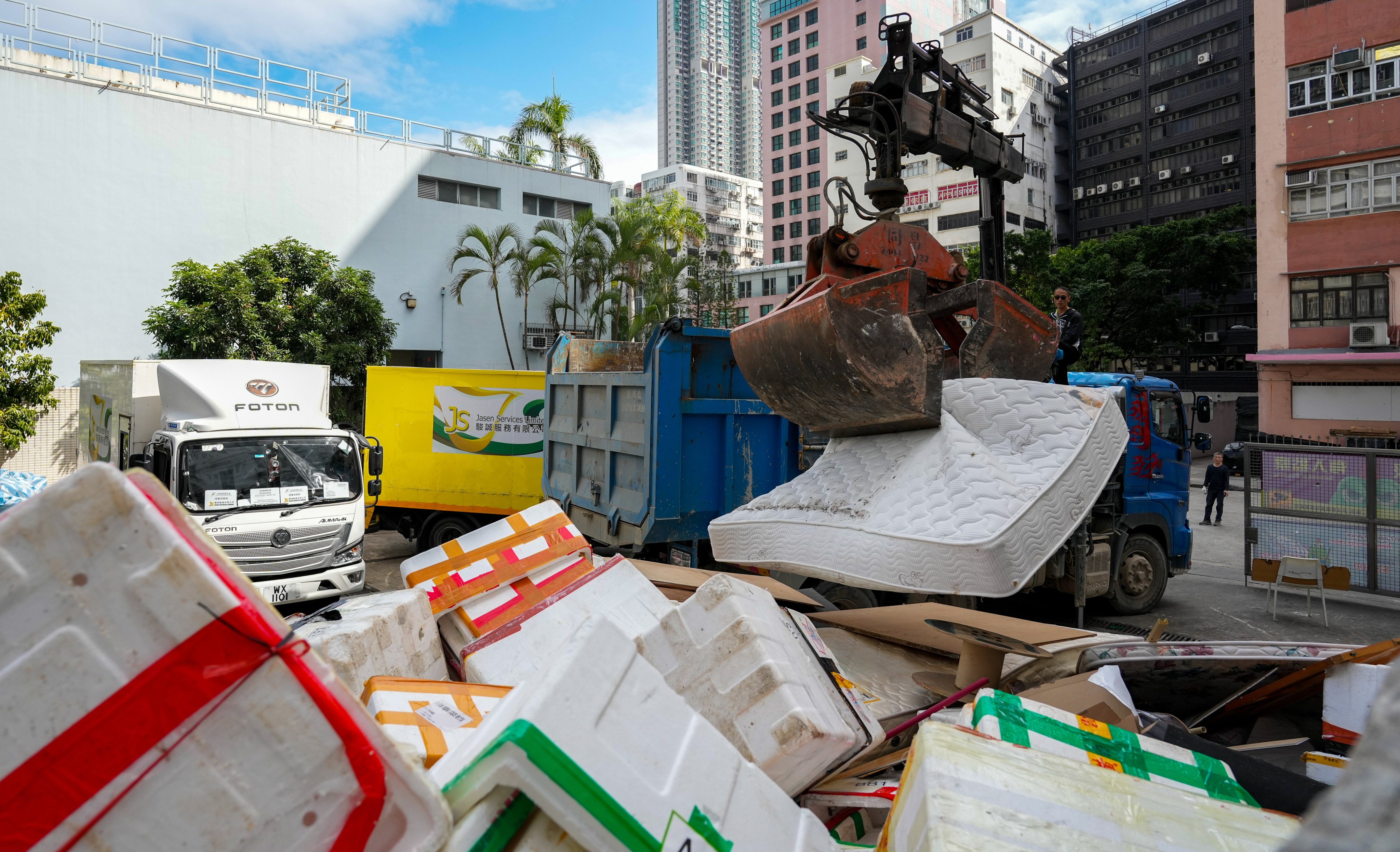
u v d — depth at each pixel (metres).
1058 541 2.67
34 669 0.93
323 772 1.01
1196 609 7.84
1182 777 1.65
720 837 1.26
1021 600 7.67
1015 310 3.50
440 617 3.08
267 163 20.84
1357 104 20.95
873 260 3.86
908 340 3.08
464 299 24.34
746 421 6.04
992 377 3.45
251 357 16.22
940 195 49.25
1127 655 2.90
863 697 2.93
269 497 6.98
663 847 1.15
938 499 2.84
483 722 1.37
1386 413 20.78
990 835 1.18
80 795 0.94
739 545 3.63
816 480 3.49
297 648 1.01
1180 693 2.93
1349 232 21.14
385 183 22.86
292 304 17.41
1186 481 7.73
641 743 1.22
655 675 1.35
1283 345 22.36
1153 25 49.84
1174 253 32.53
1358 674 2.54
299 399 7.70
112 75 19.47
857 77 57.50
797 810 1.49
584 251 25.48
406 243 23.31
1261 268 22.70
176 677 0.97
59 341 17.97
